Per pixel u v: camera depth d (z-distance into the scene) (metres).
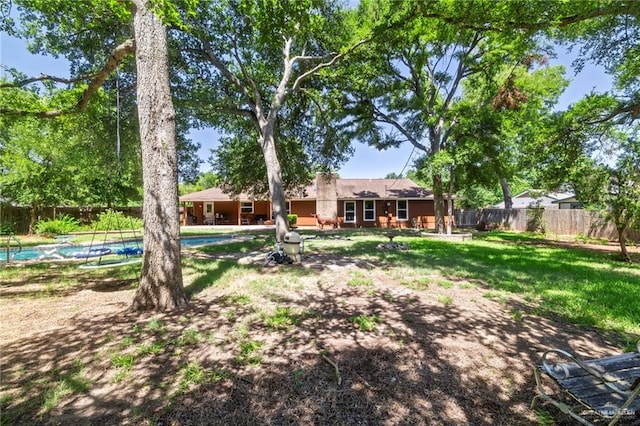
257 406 2.08
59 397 2.13
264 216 27.16
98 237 15.20
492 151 12.77
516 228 19.31
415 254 8.90
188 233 16.91
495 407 2.12
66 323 3.47
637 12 5.07
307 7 5.04
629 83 8.68
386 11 7.15
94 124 7.95
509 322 3.64
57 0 4.48
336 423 1.94
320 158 16.22
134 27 4.09
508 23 5.72
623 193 8.17
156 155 4.03
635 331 3.46
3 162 13.88
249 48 11.20
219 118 12.42
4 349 2.82
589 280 5.82
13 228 15.77
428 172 13.34
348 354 2.79
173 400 2.12
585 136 9.70
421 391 2.28
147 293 3.95
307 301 4.34
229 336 3.12
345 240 12.73
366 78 13.02
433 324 3.53
